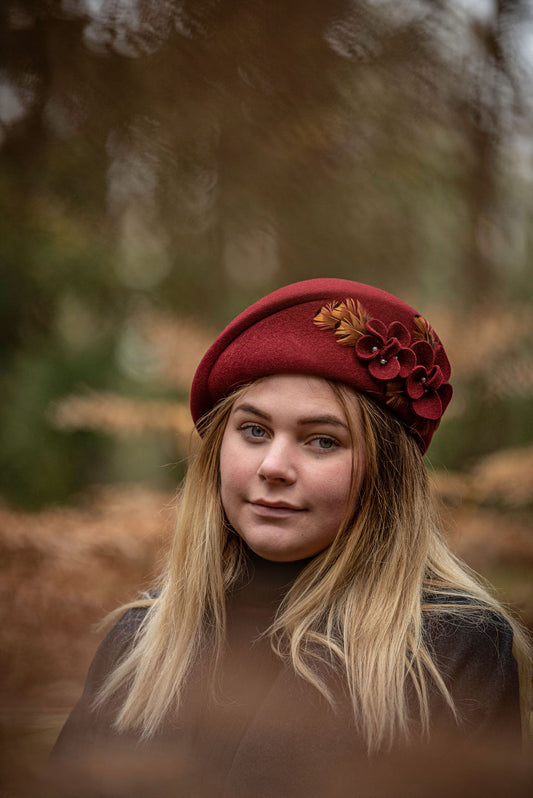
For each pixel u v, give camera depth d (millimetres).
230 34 2676
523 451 3676
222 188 3293
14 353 6070
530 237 4379
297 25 2748
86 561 3143
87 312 5652
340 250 3791
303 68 2822
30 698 1464
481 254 4289
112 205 3609
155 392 5254
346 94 3029
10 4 2633
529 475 3508
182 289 4324
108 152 3035
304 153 3146
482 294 4246
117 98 2773
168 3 2611
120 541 3252
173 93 2770
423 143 3551
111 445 7414
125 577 3156
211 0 2627
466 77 3447
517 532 3367
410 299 4219
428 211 4039
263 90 2818
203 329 4293
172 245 3902
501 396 4059
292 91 2861
